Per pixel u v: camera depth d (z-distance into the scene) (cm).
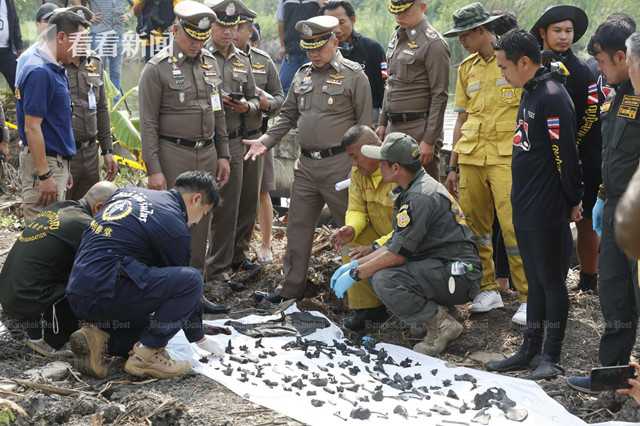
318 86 541
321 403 402
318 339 503
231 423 377
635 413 386
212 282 595
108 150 627
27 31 1116
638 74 354
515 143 433
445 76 546
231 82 588
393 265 475
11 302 447
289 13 828
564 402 409
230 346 475
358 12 1402
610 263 402
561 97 413
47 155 530
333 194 544
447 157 723
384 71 675
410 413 396
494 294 537
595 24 1048
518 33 417
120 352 443
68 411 379
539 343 449
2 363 445
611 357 412
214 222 594
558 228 428
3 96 931
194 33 521
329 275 594
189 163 542
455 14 516
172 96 532
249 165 611
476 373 445
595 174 531
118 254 419
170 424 380
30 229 459
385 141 473
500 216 518
